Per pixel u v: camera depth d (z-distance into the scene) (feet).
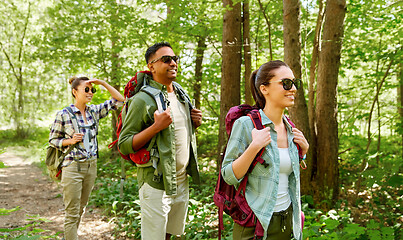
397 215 13.70
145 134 7.52
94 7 22.90
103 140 33.40
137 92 8.39
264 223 5.56
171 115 8.08
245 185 5.86
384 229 10.09
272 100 5.88
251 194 5.83
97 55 24.93
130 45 23.49
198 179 8.95
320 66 15.55
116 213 15.78
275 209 5.86
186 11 19.45
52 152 11.24
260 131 5.49
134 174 22.76
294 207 6.05
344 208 14.85
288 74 5.74
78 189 10.98
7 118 53.36
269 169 5.70
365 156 15.16
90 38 23.81
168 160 7.86
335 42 15.08
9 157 36.76
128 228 13.56
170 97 8.60
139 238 12.73
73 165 10.89
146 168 8.05
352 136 22.91
